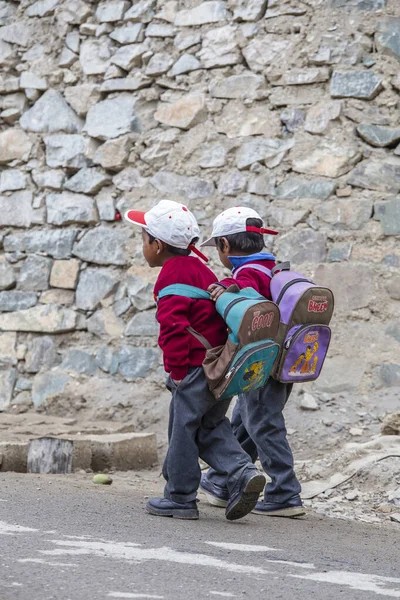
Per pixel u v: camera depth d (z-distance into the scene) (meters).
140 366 12.91
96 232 13.58
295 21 12.48
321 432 11.12
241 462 6.73
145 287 13.07
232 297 6.58
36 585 4.35
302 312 7.24
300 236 12.11
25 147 14.37
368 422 11.09
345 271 11.79
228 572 4.96
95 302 13.42
